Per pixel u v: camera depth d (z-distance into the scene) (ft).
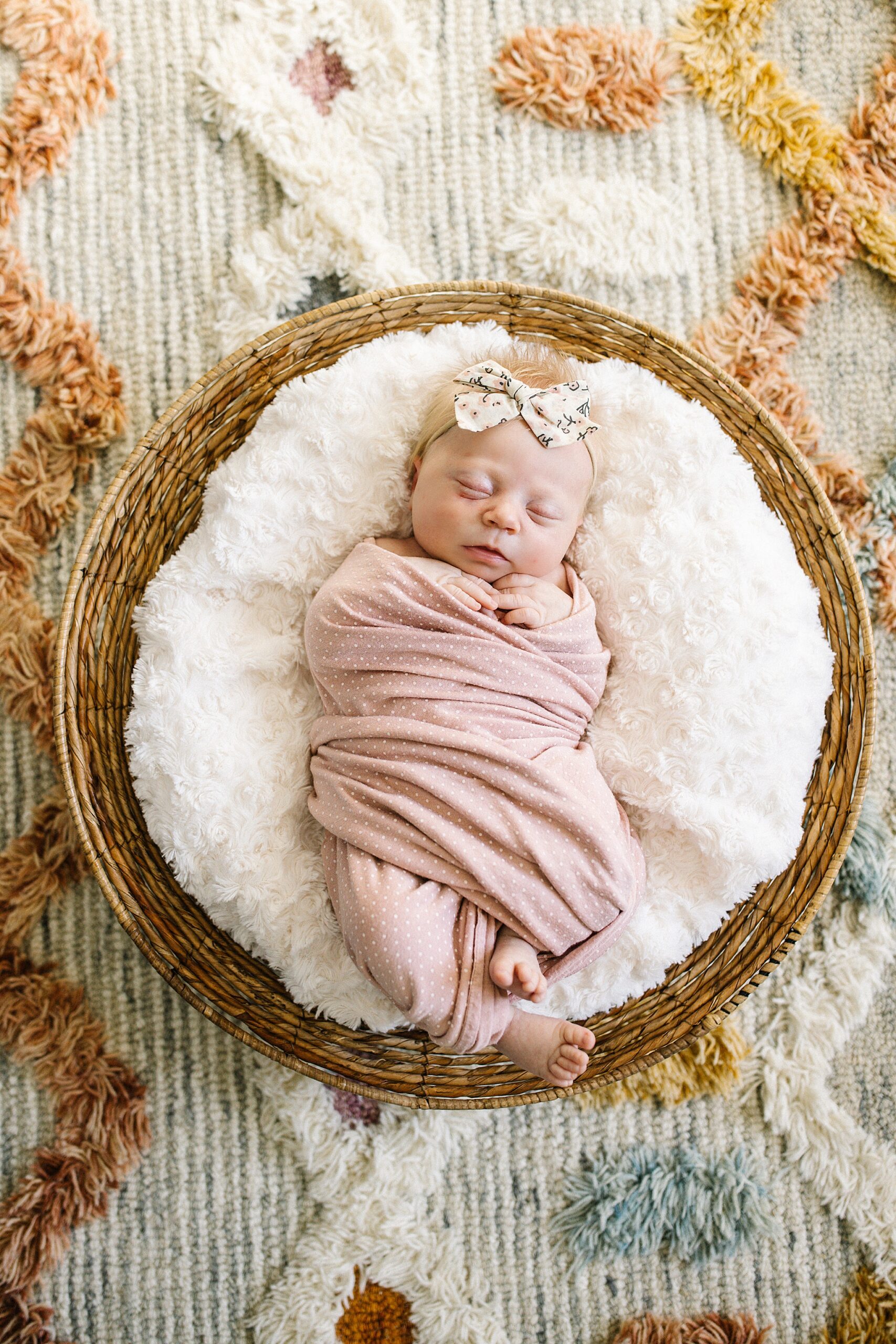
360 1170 4.73
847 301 5.15
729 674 4.32
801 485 4.48
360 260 4.93
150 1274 4.65
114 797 4.32
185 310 4.95
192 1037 4.77
